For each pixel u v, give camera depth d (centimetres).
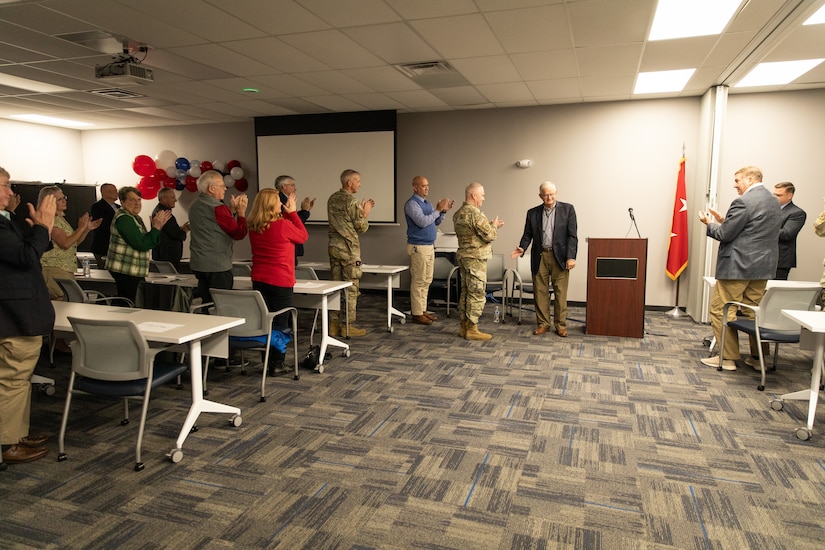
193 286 443
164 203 586
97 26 390
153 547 193
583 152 678
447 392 358
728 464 256
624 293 510
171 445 276
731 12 356
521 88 586
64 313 300
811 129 587
